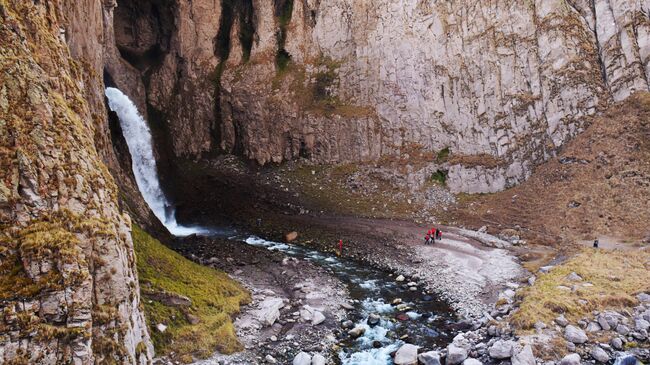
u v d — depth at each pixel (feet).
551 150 164.66
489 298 93.56
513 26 186.09
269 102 210.38
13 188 44.65
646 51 161.99
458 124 185.88
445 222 157.58
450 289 100.17
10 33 49.49
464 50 191.62
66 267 44.75
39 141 47.65
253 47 222.48
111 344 47.47
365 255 125.90
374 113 199.52
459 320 85.30
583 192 145.07
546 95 171.94
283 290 97.76
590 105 163.53
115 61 209.05
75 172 50.14
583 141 157.58
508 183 168.76
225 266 110.42
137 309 55.83
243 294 89.92
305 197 178.50
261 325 79.05
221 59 226.99
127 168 123.54
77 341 43.52
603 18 175.42
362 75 205.77
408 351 70.64
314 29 221.25
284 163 204.03
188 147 213.25
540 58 177.58
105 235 50.24
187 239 134.10
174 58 225.35
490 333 74.95
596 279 90.79
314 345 74.23
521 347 66.23
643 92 156.46
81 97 61.46
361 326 81.10
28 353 40.91
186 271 88.99
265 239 143.43
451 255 121.29
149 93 222.28
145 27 227.61
